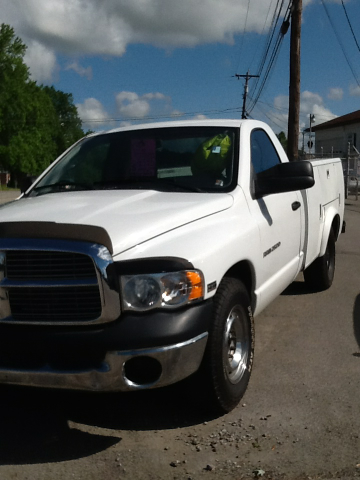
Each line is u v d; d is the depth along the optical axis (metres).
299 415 3.81
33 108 71.88
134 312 3.28
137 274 3.27
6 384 3.46
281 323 5.84
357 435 3.52
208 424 3.73
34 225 3.35
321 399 4.04
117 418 3.85
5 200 38.12
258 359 4.84
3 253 3.38
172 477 3.14
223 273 3.69
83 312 3.31
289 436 3.54
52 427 3.75
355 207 20.16
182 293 3.34
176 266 3.34
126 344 3.23
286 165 4.50
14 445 3.52
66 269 3.30
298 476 3.11
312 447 3.39
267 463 3.24
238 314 3.94
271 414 3.83
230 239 3.86
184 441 3.52
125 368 3.34
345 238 11.92
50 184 4.74
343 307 6.38
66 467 3.26
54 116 82.12
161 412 3.92
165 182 4.42
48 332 3.32
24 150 70.44
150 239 3.44
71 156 5.04
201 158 4.55
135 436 3.60
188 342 3.34
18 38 69.12
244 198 4.34
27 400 4.16
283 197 5.09
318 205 6.21
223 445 3.45
